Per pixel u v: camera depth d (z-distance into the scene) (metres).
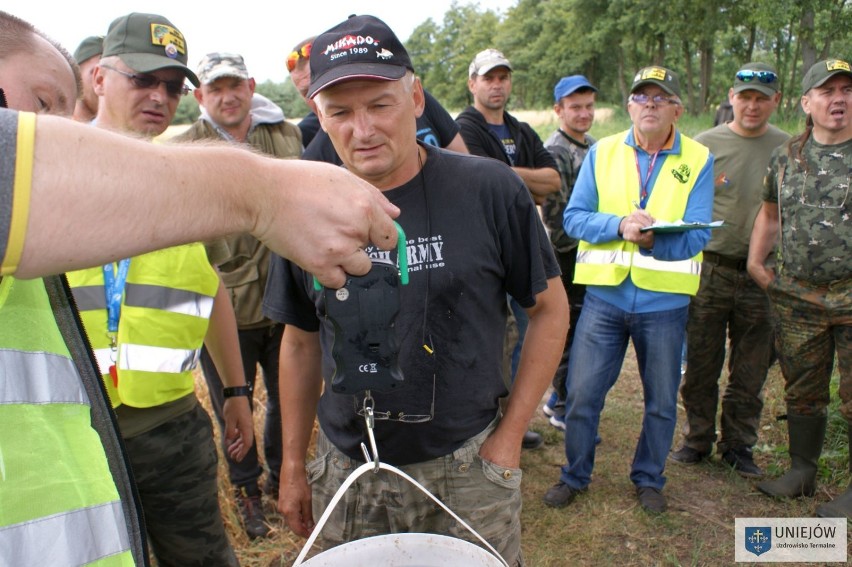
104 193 0.70
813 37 24.00
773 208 3.53
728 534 3.30
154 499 2.10
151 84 2.57
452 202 1.78
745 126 3.90
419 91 1.89
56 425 0.90
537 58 56.12
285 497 2.11
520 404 1.89
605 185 3.50
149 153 0.75
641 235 3.19
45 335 0.93
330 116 1.71
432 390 1.78
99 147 0.71
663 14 34.25
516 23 64.00
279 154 3.61
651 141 3.43
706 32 32.16
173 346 2.04
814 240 3.24
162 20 2.64
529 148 4.38
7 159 0.65
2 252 0.66
